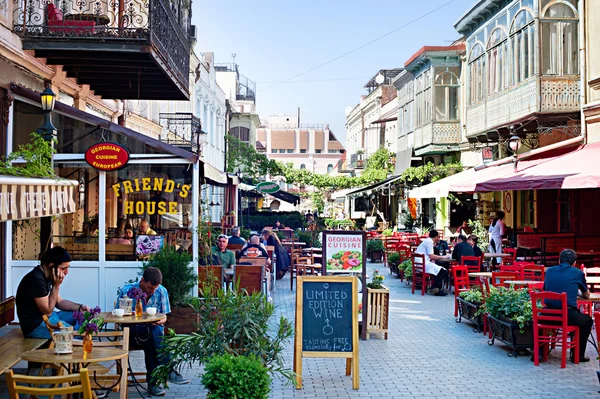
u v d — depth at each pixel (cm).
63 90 1348
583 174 1492
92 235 1143
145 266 979
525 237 1977
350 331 816
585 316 928
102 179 1086
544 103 2031
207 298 757
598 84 1855
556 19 2038
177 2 1491
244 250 1605
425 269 1647
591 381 833
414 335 1139
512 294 1006
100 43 1149
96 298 1071
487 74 2486
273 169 4056
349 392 788
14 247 1106
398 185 3625
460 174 2572
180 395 754
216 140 3938
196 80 3019
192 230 1098
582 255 1777
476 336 1128
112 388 696
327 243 1112
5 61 1057
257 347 732
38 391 495
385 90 5256
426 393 783
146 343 761
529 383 825
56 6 1309
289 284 1848
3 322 834
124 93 1557
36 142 828
